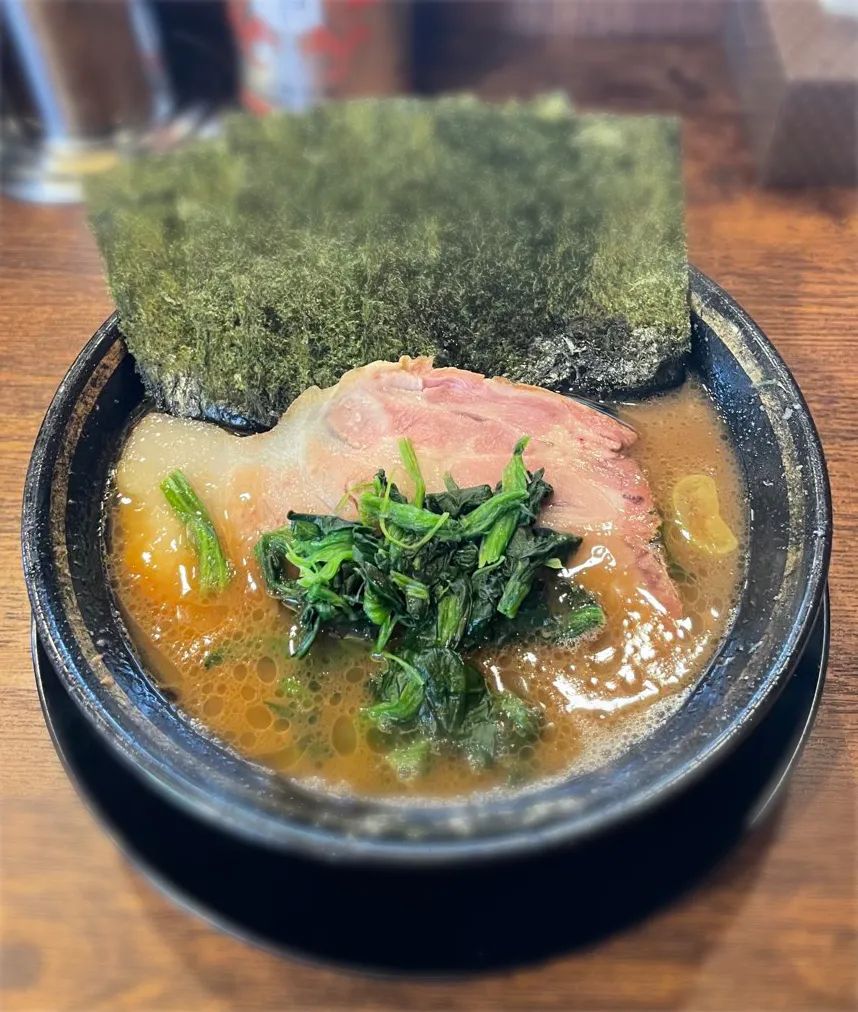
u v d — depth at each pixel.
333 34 0.25
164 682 0.24
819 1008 0.21
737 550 0.25
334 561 0.23
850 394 0.31
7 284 0.33
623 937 0.22
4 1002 0.22
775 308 0.33
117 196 0.28
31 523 0.23
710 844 0.22
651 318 0.28
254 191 0.27
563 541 0.24
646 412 0.28
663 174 0.29
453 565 0.24
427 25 0.32
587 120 0.30
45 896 0.23
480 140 0.29
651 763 0.20
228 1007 0.22
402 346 0.28
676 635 0.24
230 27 0.28
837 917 0.22
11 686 0.26
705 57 0.35
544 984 0.22
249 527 0.26
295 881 0.22
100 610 0.24
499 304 0.28
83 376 0.26
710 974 0.22
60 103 0.31
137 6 0.29
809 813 0.24
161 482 0.26
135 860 0.22
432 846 0.18
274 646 0.24
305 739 0.23
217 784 0.20
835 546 0.28
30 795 0.24
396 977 0.21
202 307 0.28
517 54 0.33
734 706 0.20
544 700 0.23
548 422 0.27
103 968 0.22
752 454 0.26
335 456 0.27
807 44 0.33
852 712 0.25
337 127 0.27
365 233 0.28
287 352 0.28
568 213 0.29
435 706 0.22
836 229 0.34
